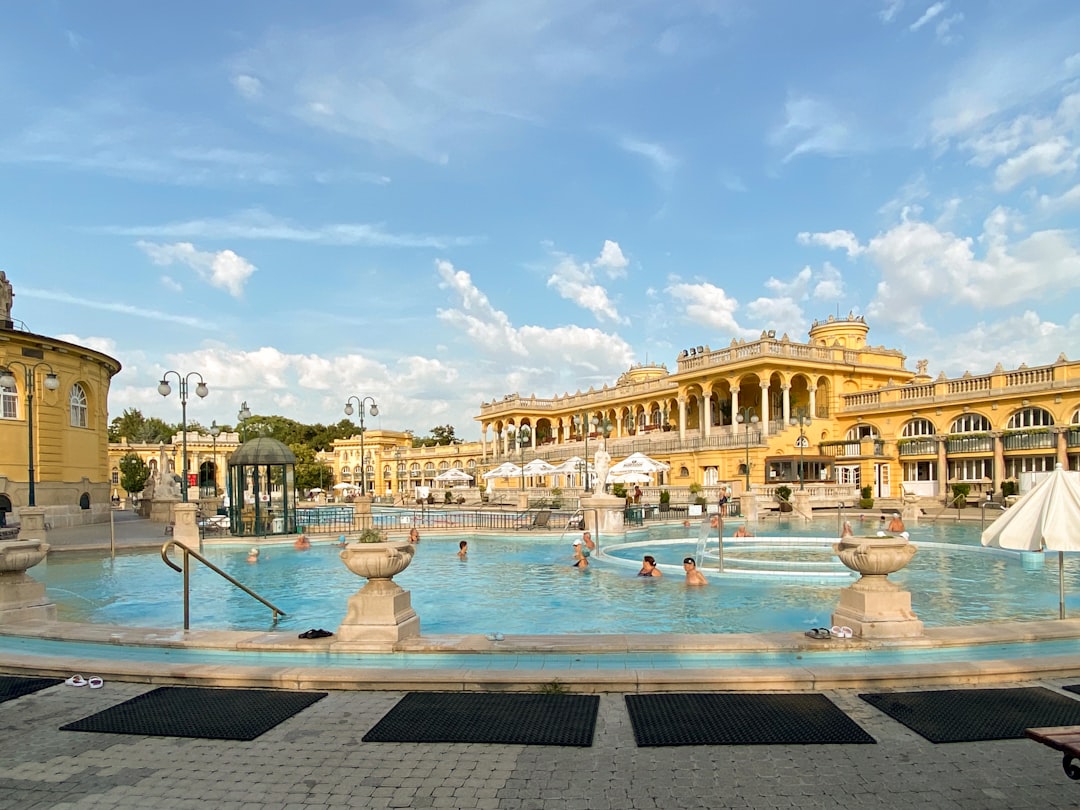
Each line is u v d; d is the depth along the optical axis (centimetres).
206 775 502
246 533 2689
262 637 848
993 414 4072
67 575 1764
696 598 1359
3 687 713
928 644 778
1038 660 705
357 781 489
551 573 1758
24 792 477
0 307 3400
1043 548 907
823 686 666
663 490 4091
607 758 521
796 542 2267
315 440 12006
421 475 9731
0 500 3062
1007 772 489
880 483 4616
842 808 440
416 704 641
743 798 455
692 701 636
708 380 5338
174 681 718
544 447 7525
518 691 673
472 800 457
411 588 1528
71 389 3609
